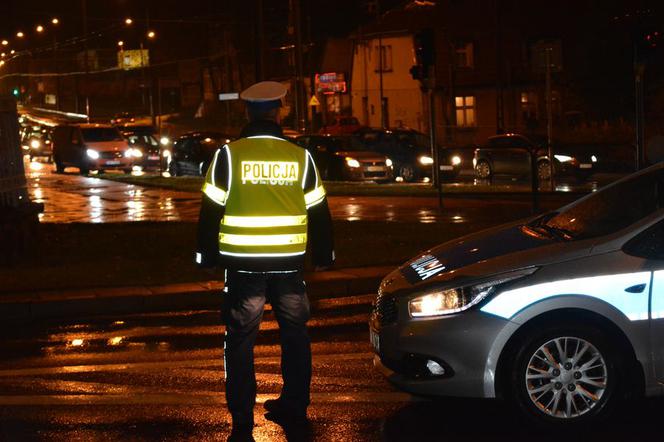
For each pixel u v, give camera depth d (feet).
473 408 27.17
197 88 368.89
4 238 55.67
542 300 24.26
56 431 26.14
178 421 26.78
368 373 31.42
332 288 47.47
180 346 37.06
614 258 24.54
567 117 184.75
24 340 39.42
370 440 24.79
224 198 25.22
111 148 152.87
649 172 29.27
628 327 24.31
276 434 25.44
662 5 186.60
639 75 66.69
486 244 27.43
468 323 24.50
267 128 25.71
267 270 25.26
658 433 24.54
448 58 219.41
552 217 29.50
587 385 24.64
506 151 114.11
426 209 79.77
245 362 25.70
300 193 25.55
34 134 211.82
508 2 209.36
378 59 238.48
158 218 81.46
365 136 127.65
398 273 27.76
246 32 302.66
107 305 45.21
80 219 82.48
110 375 32.37
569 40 199.62
